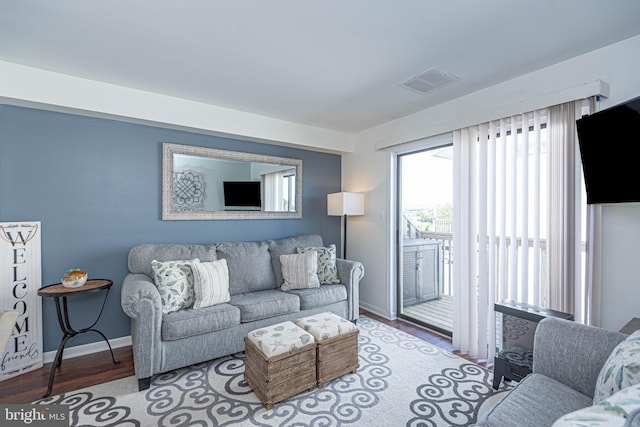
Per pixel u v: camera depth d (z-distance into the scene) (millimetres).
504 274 2467
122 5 1615
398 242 3717
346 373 2307
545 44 1974
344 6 1615
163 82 2586
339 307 3227
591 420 643
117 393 2062
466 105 2811
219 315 2432
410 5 1603
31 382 2197
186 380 2230
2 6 1614
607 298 1976
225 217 3418
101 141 2760
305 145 3795
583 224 2078
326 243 4254
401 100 2963
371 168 3906
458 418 1818
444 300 4340
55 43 1989
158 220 3041
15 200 2420
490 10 1639
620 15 1674
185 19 1737
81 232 2676
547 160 2205
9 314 1416
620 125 1708
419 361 2543
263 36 1905
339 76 2459
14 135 2418
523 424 1112
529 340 1984
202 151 3258
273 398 1907
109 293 2795
